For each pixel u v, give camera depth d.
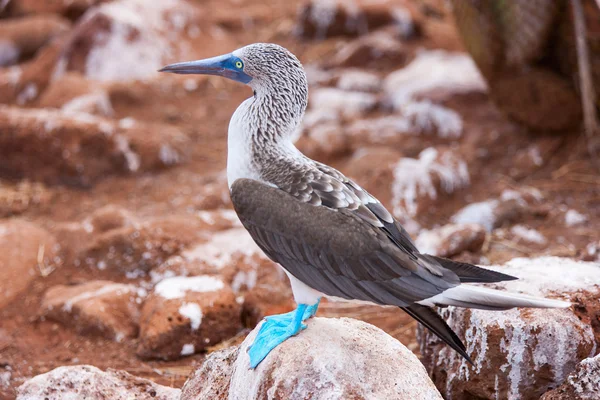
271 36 19.39
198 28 18.47
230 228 11.53
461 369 7.53
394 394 6.06
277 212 6.40
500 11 13.05
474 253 11.25
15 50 18.52
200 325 9.35
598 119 13.62
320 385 6.05
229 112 16.03
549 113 13.56
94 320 9.73
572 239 11.55
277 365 6.24
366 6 18.88
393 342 6.63
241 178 6.77
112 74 16.78
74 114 14.36
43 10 19.94
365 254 6.14
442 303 5.95
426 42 18.58
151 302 9.70
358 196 6.51
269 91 6.93
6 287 10.62
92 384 7.56
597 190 12.66
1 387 8.76
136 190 13.40
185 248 10.95
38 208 12.99
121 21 17.14
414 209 12.45
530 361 7.14
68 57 16.88
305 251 6.31
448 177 12.91
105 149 13.77
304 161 6.78
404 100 15.39
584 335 7.14
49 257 11.27
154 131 14.35
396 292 6.07
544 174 13.23
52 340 9.72
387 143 14.32
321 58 18.19
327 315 10.02
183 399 7.20
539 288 7.62
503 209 12.26
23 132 13.70
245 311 9.84
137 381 7.80
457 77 15.73
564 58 13.33
